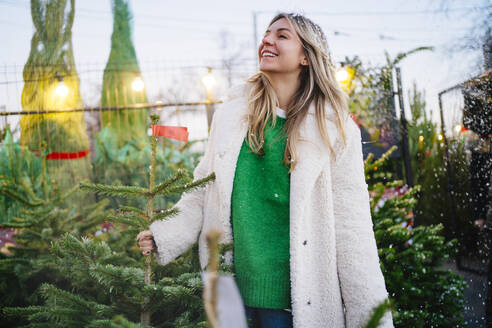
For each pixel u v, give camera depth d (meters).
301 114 1.50
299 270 1.38
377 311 0.67
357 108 5.12
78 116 6.48
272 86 1.62
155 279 1.75
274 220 1.45
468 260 3.43
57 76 6.41
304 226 1.43
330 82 1.57
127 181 5.61
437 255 2.59
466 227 3.47
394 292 2.28
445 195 3.95
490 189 3.07
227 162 1.50
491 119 3.15
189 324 1.36
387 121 5.14
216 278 0.48
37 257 2.34
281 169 1.47
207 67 5.82
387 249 2.37
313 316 1.40
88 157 6.31
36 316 1.42
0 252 2.58
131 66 9.91
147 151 5.82
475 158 3.33
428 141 4.54
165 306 1.47
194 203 1.57
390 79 5.01
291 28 1.58
